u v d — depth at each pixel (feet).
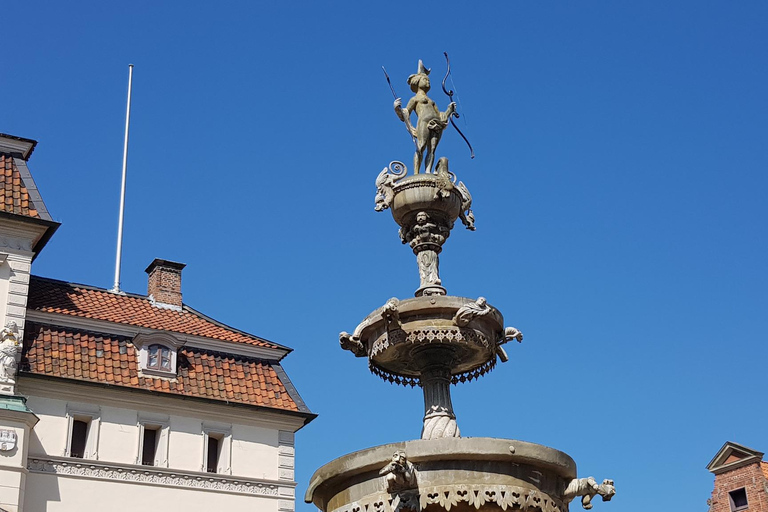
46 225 93.86
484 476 32.42
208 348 102.06
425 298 37.04
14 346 88.48
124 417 92.89
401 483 31.89
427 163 41.22
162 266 111.04
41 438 88.22
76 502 87.71
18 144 100.37
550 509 33.32
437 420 37.29
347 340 38.83
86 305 101.09
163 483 91.97
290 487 97.66
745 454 102.17
